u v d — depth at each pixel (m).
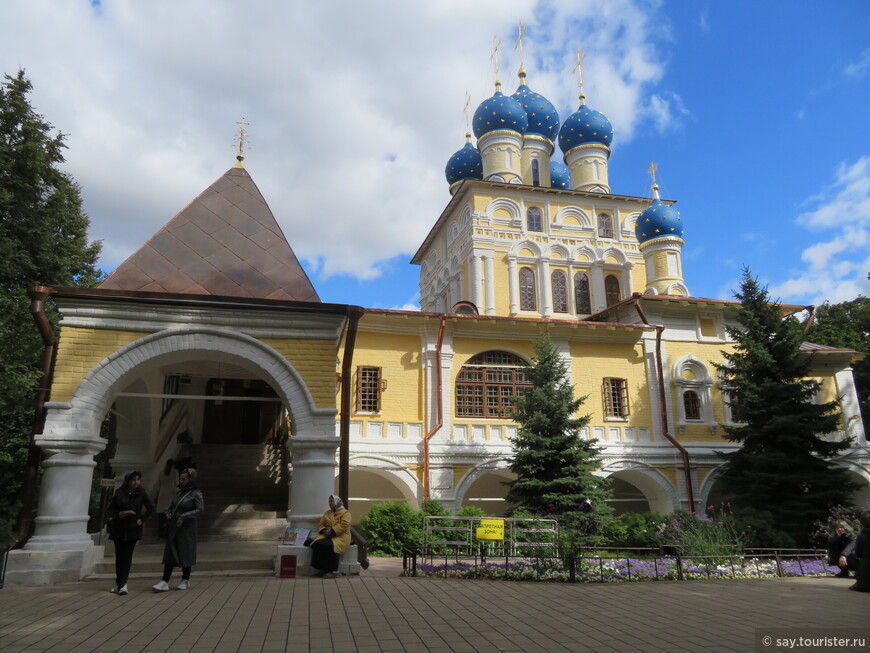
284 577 10.15
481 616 7.74
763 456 19.39
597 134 40.19
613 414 23.62
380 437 20.47
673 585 10.99
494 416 21.89
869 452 25.53
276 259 12.46
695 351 25.50
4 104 18.31
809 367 20.75
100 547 10.85
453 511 19.89
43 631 6.69
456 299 37.56
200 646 6.15
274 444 18.75
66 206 20.64
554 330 23.27
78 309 10.88
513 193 36.28
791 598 9.56
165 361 11.43
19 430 14.30
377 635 6.67
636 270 36.97
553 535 12.89
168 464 14.85
